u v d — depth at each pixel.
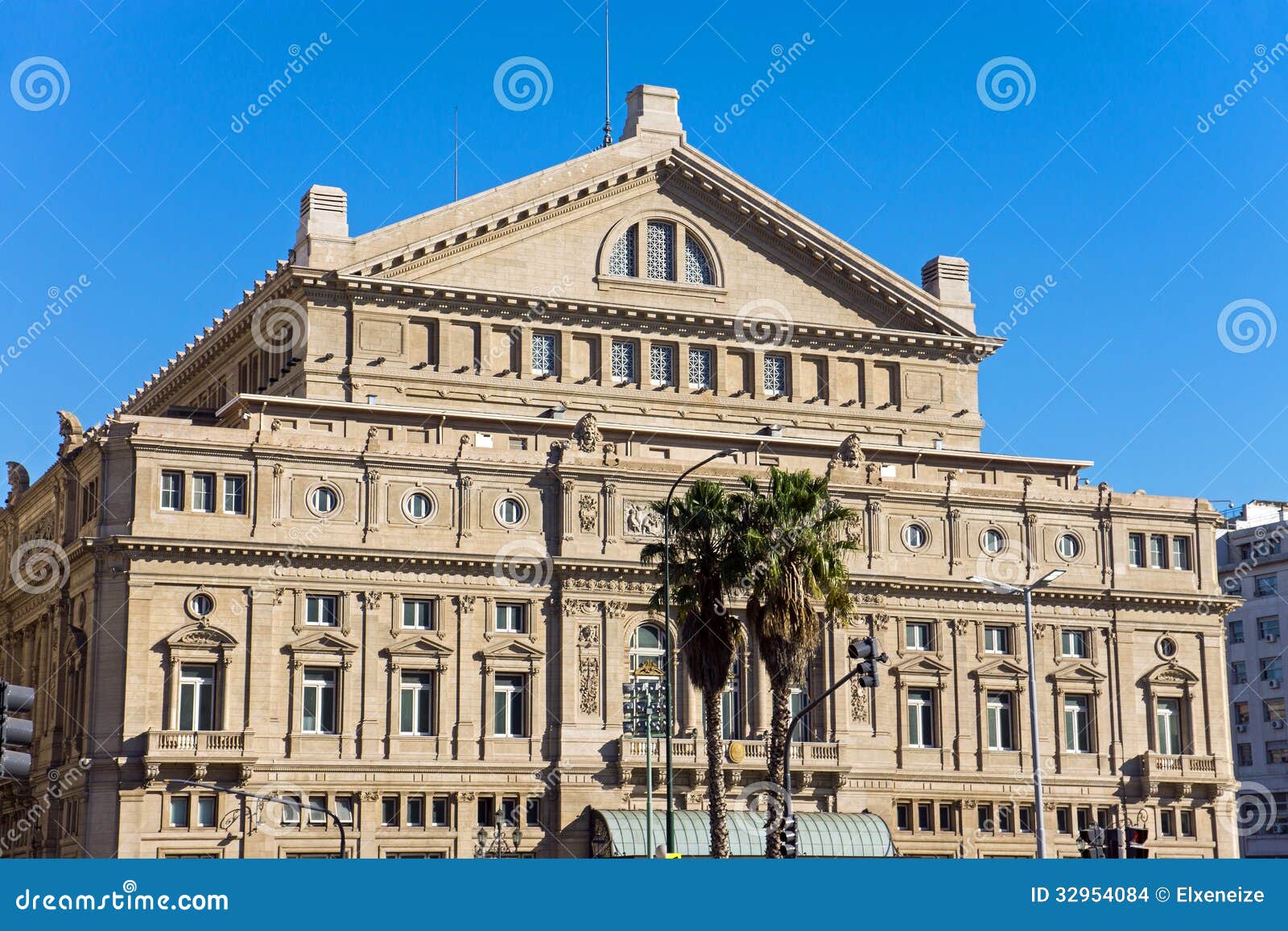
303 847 80.19
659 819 84.12
